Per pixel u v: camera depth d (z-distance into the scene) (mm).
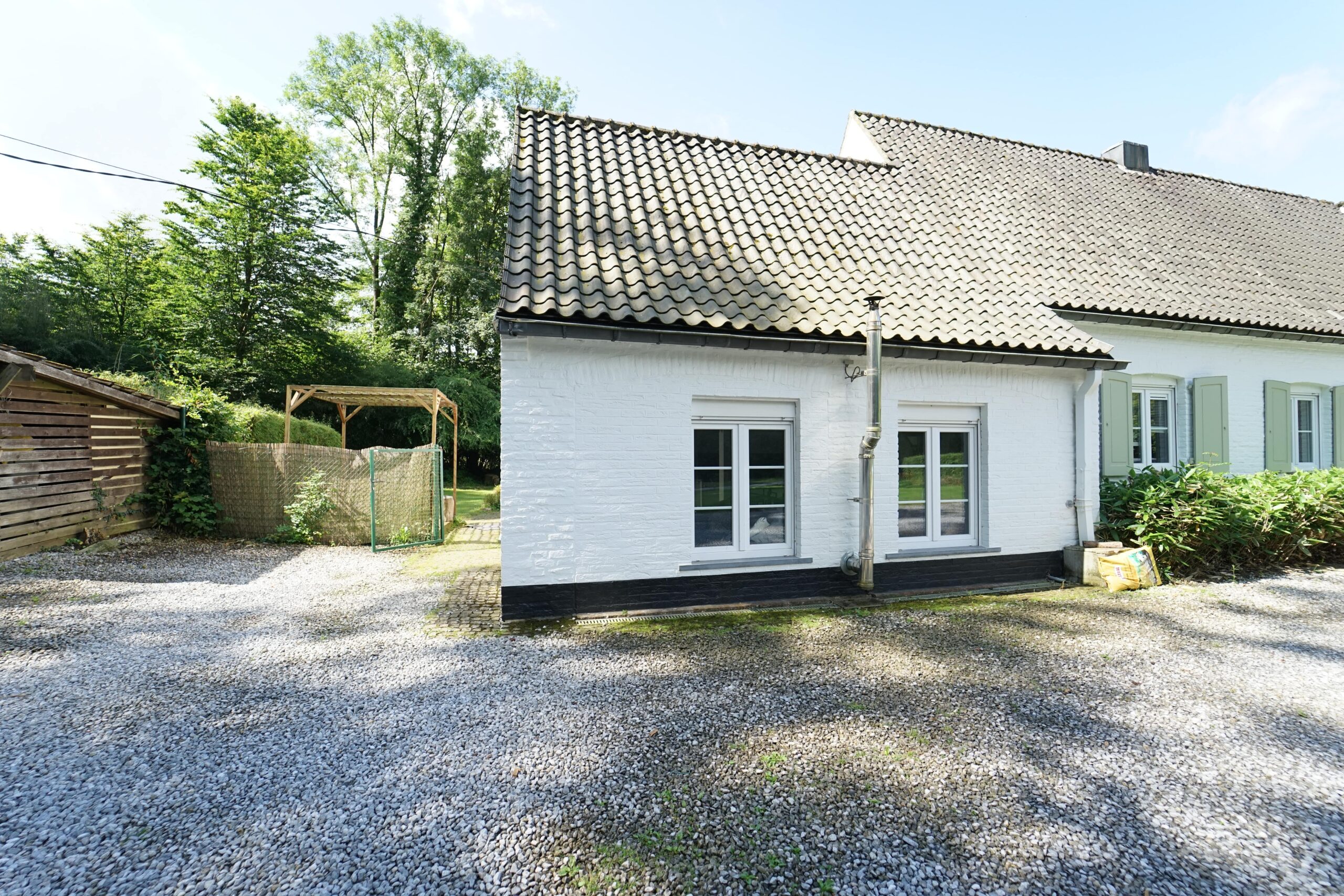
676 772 3031
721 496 6207
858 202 8562
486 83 31078
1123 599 6363
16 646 4898
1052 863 2367
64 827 2607
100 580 7141
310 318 22031
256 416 12438
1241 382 9234
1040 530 7117
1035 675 4320
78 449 8648
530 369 5465
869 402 5895
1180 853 2438
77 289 20062
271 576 7895
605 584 5711
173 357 18906
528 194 6875
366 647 4996
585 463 5617
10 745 3332
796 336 5766
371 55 29594
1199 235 10203
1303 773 3043
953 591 6668
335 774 3035
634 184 7578
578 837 2521
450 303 29938
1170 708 3783
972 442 7051
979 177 9945
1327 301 9688
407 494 10984
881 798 2799
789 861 2371
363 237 28906
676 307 5656
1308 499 7617
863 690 4055
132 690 4102
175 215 20141
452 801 2787
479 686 4164
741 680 4230
